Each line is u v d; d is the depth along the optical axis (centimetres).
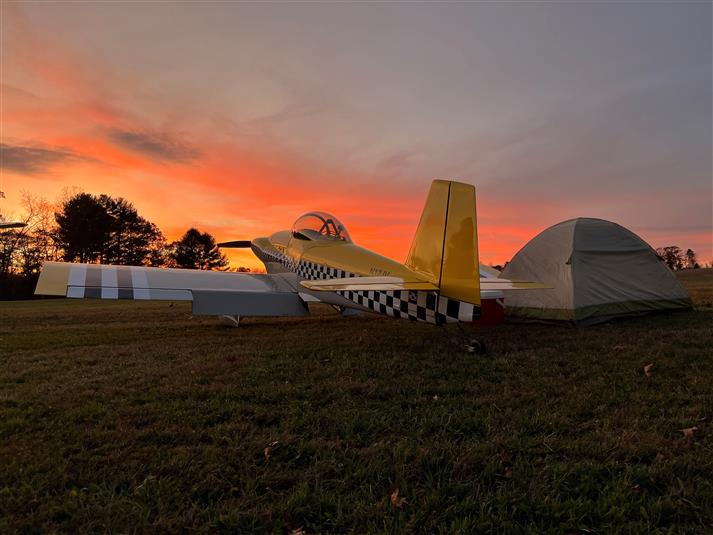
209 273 780
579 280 637
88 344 548
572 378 337
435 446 214
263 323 788
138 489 175
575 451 209
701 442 216
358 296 611
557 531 151
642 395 288
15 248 3319
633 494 171
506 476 187
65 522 155
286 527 157
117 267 692
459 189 465
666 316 690
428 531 154
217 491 178
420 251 501
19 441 226
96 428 242
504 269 766
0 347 526
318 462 199
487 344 501
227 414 267
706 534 148
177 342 549
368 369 379
